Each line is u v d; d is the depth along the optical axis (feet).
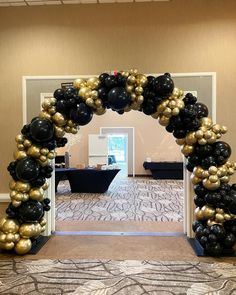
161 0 12.91
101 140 38.86
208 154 10.71
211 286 8.48
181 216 17.39
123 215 17.69
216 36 12.82
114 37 13.14
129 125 41.22
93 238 12.82
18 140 10.93
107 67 13.15
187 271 9.46
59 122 10.73
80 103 10.64
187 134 10.82
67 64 13.26
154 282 8.75
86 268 9.73
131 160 41.32
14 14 13.37
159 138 40.98
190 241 12.32
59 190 28.07
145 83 10.51
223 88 12.82
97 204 21.30
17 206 10.73
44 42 13.32
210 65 12.84
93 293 8.16
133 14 13.08
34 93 13.34
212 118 12.80
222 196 10.45
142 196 24.97
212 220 10.71
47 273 9.37
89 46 13.20
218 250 10.38
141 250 11.32
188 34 12.90
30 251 11.05
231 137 12.80
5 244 10.64
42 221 11.63
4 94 13.46
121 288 8.41
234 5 12.76
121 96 10.23
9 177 13.48
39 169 10.87
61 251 11.24
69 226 14.97
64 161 31.63
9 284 8.67
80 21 13.21
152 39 13.02
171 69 12.97
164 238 12.80
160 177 37.78
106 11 13.16
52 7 13.28
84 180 26.35
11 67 13.42
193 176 11.11
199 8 12.85
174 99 10.62
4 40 13.42
